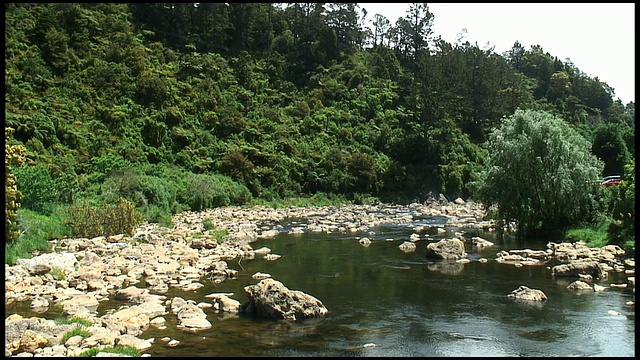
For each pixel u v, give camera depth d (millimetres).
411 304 19953
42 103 65375
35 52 73562
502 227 37875
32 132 57219
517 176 36094
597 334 16281
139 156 67438
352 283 23578
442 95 93875
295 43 118312
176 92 84188
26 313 17172
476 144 97750
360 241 36531
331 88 103938
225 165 74062
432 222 52000
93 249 28984
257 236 39875
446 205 77688
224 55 106188
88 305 18531
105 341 14367
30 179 37031
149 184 51781
